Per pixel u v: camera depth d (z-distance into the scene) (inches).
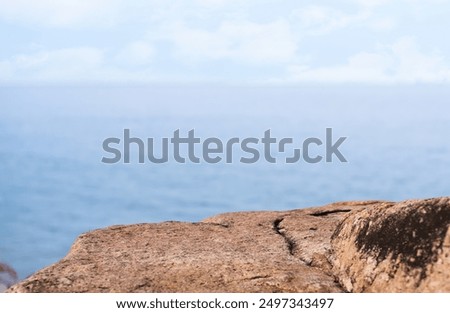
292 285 86.0
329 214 127.3
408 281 78.0
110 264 93.4
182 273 89.7
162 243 103.8
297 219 119.3
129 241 105.1
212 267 91.4
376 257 83.4
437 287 75.2
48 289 85.2
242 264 92.4
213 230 112.2
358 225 90.2
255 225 115.1
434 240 78.2
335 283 87.0
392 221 84.4
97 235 108.6
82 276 89.0
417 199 84.8
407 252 79.9
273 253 97.9
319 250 97.4
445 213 79.4
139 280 87.6
